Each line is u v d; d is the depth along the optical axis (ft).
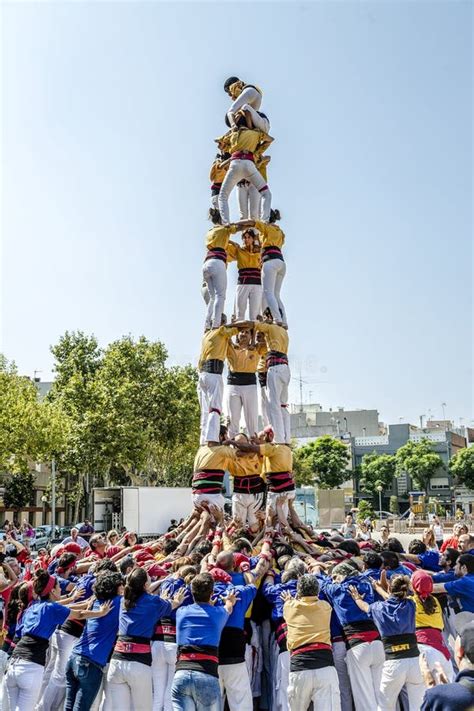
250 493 41.22
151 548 38.73
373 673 25.57
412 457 255.09
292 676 23.49
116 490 112.98
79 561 38.55
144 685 23.56
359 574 27.30
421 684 24.17
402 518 188.75
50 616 25.17
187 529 39.11
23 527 121.49
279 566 31.53
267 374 40.32
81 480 161.68
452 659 29.55
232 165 42.42
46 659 27.61
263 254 41.83
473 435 334.44
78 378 139.03
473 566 29.76
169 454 149.48
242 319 43.04
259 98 44.55
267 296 40.88
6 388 124.26
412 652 24.30
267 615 29.45
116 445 131.95
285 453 39.11
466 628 14.92
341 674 26.63
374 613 24.98
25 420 117.29
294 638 23.82
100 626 24.56
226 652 23.95
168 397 141.59
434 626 26.32
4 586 32.50
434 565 35.06
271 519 38.22
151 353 145.18
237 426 42.06
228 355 42.63
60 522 193.26
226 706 27.35
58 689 27.58
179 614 23.18
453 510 268.21
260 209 43.91
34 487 181.88
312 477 234.58
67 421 130.31
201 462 38.65
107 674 24.23
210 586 23.17
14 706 24.41
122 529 95.30
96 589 25.34
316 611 24.11
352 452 291.58
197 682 21.66
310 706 24.88
